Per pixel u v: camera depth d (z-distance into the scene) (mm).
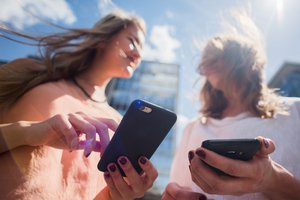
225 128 1305
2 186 661
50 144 702
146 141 810
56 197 748
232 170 665
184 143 1582
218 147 704
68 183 810
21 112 834
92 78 1270
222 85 1492
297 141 1091
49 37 1152
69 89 1066
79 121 734
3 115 879
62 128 673
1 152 703
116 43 1302
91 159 941
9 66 1000
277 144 1101
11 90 932
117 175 792
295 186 781
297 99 1255
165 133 819
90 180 907
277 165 813
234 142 693
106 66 1283
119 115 1342
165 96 13656
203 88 1736
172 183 1030
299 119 1149
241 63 1417
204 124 1503
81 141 739
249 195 1001
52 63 1113
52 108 839
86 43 1257
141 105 792
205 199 892
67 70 1188
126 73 1317
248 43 1455
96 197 924
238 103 1441
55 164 776
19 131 699
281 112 1200
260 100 1324
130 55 1336
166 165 10930
